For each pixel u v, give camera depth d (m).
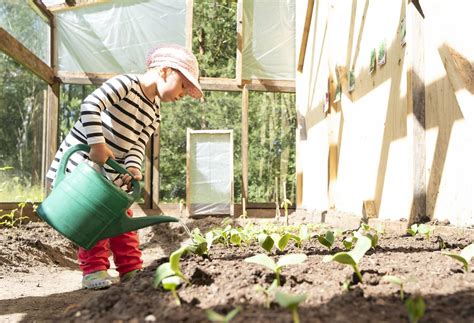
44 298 2.38
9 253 3.64
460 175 2.96
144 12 7.02
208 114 7.11
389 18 4.08
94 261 2.50
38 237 4.67
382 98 4.21
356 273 1.46
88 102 2.39
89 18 6.91
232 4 7.21
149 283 1.47
